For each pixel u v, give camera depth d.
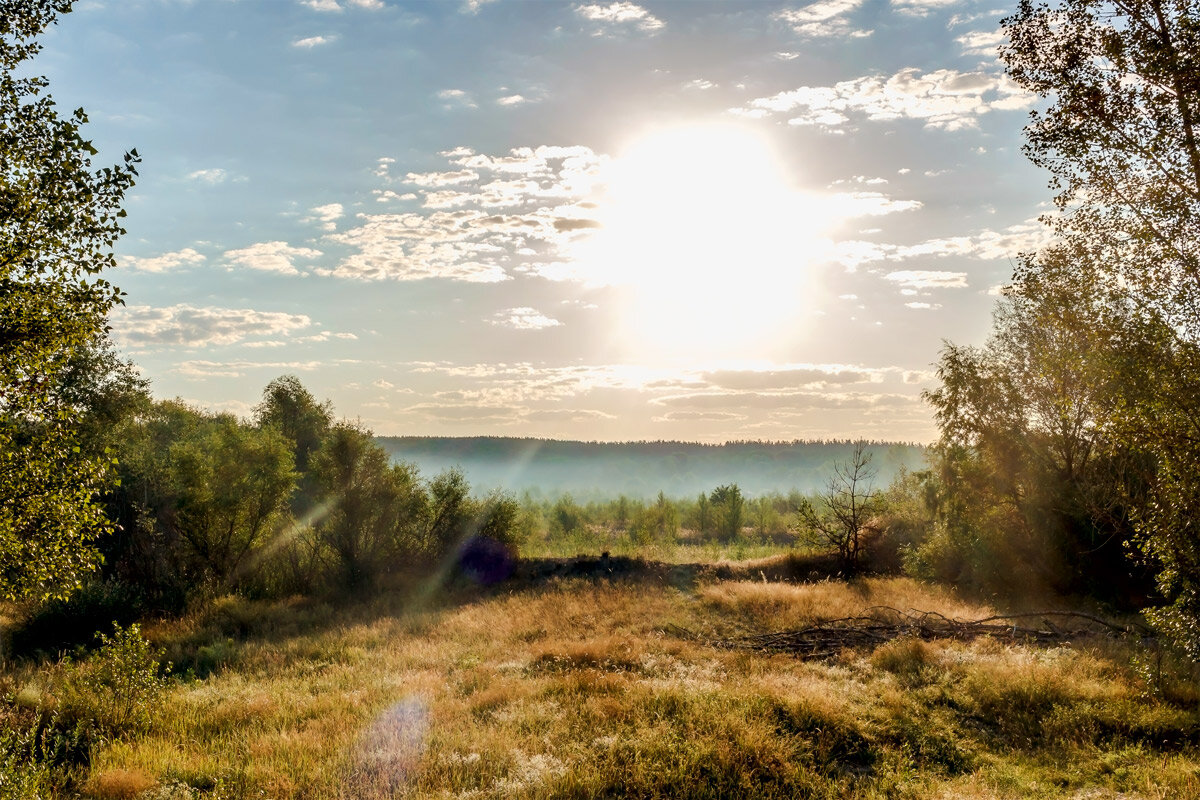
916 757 9.21
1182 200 10.43
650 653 15.05
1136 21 10.65
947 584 23.98
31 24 10.22
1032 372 21.66
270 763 9.07
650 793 8.16
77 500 10.98
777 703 10.58
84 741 10.17
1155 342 10.65
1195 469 9.95
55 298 10.39
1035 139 11.88
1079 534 21.19
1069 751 9.05
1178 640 10.31
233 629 19.52
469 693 12.45
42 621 18.23
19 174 10.09
